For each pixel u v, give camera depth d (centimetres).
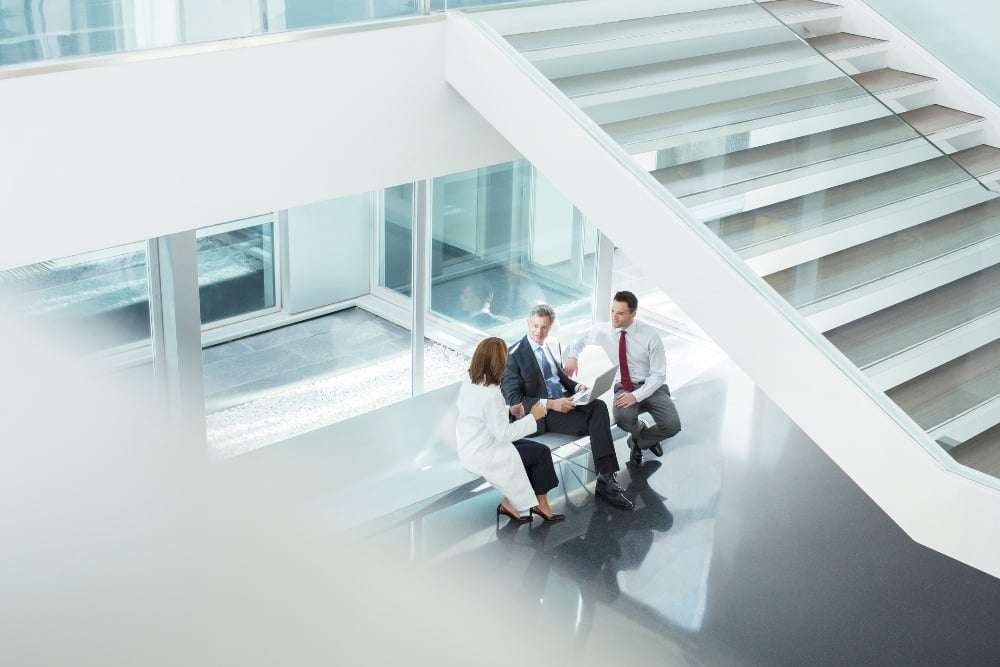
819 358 509
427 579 688
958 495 462
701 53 561
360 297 803
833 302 515
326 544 715
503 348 733
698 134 558
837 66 516
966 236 491
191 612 640
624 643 635
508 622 649
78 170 537
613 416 900
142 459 736
